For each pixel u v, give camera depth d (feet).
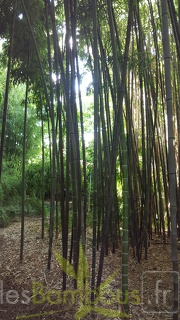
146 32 12.08
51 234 9.46
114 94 9.84
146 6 12.40
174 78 12.09
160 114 13.82
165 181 12.97
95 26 6.61
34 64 12.33
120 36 12.28
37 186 22.04
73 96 7.66
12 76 12.74
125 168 6.15
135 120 14.55
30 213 19.95
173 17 7.65
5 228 16.10
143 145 10.77
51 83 8.76
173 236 5.13
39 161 24.48
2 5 11.34
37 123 22.91
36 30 12.03
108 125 10.75
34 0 11.47
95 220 7.14
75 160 7.51
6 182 19.15
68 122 7.84
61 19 11.81
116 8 11.19
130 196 10.73
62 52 11.41
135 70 11.12
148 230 12.07
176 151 13.94
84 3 10.36
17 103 21.56
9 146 21.58
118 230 12.48
